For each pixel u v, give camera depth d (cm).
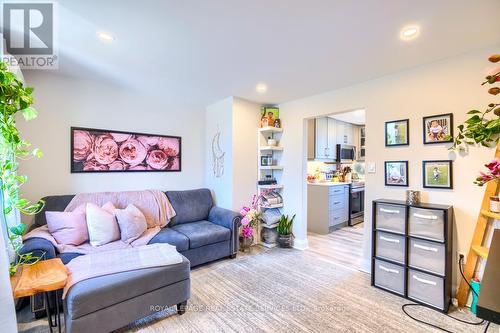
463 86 207
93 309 152
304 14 154
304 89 304
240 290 229
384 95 257
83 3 143
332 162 535
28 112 143
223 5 146
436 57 214
